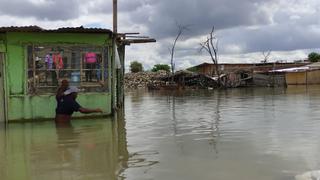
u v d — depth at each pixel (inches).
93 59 664.4
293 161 344.5
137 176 309.6
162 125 574.6
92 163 352.2
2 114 637.9
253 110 767.7
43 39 646.5
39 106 645.9
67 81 625.0
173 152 388.8
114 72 695.7
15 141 465.4
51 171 330.3
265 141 433.1
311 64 2699.3
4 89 639.1
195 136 474.3
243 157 361.7
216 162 346.3
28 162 361.7
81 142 450.3
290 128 520.4
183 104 966.4
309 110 745.0
